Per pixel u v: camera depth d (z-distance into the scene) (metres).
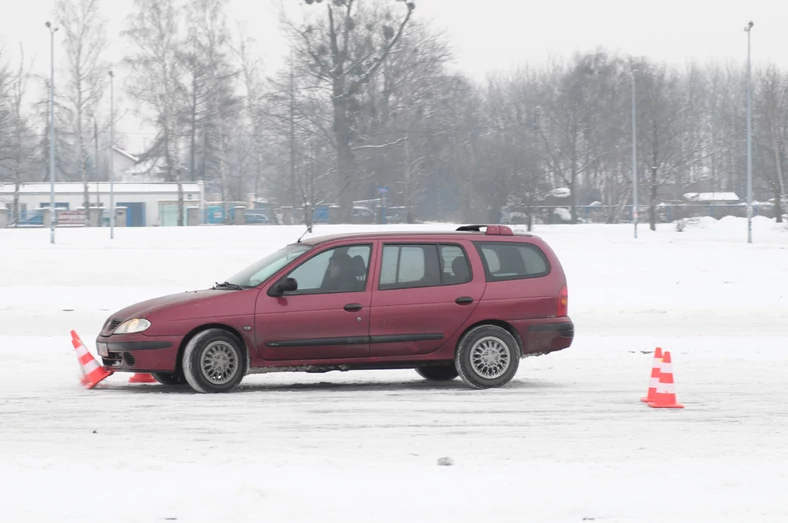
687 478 16.98
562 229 148.00
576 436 20.94
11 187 179.75
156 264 77.81
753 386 28.27
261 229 126.94
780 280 67.38
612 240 113.19
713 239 121.31
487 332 27.81
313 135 162.00
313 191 148.38
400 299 27.34
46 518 14.02
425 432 21.27
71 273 73.31
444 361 27.75
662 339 41.12
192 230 125.19
